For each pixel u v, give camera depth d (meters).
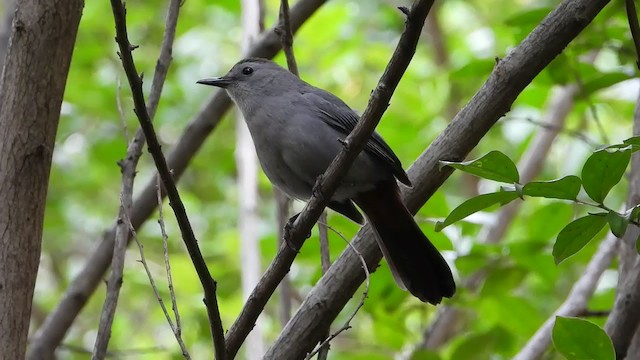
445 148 7.54
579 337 6.36
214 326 6.20
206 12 17.08
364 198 8.56
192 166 16.84
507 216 13.03
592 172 5.81
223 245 14.47
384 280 10.17
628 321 7.61
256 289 6.88
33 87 6.82
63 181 16.78
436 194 10.19
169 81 16.27
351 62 16.55
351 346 13.62
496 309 10.60
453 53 17.45
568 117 14.90
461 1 18.52
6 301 6.50
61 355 15.34
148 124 5.95
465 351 10.69
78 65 15.63
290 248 6.89
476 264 10.01
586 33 9.83
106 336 6.92
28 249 6.67
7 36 10.34
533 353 9.22
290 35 9.06
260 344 9.74
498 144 16.88
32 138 6.77
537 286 12.99
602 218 5.96
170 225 16.05
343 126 8.86
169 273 6.47
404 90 15.60
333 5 15.66
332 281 7.48
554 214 11.16
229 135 17.09
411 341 11.68
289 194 9.16
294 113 8.80
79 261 17.19
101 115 15.54
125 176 7.57
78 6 7.04
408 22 6.04
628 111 13.42
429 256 8.31
